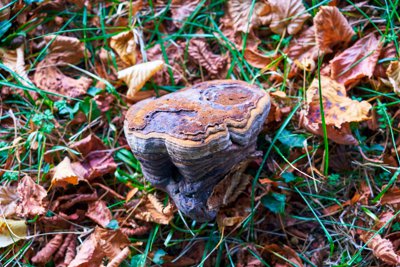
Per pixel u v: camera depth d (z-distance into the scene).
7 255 0.56
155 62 0.59
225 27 0.62
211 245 0.56
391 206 0.55
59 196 0.58
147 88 0.60
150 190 0.57
